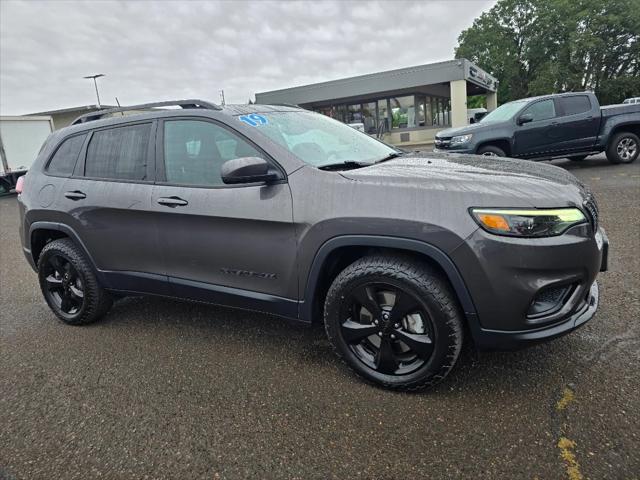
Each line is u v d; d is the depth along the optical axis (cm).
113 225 324
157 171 307
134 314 387
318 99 2667
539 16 4078
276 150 266
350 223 234
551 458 191
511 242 208
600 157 1133
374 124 2742
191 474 200
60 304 377
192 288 302
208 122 290
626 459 187
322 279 258
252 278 276
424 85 2417
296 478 194
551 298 223
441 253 217
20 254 676
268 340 321
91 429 236
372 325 245
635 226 511
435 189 224
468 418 221
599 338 282
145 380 280
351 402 242
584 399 226
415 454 201
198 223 285
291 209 252
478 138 904
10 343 350
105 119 344
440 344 227
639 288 348
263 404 246
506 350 224
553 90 4019
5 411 259
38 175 375
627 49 3991
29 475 206
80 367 303
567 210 215
